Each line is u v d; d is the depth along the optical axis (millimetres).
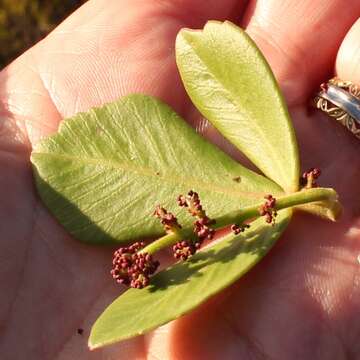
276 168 167
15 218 179
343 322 164
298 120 191
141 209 172
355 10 197
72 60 206
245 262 155
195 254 161
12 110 201
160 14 211
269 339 162
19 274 176
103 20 212
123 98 181
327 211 169
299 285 166
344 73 190
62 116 199
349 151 186
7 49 382
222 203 167
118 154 177
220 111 173
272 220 160
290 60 198
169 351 163
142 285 156
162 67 200
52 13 382
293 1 202
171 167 173
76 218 174
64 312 173
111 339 144
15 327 172
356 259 169
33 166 179
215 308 166
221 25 167
